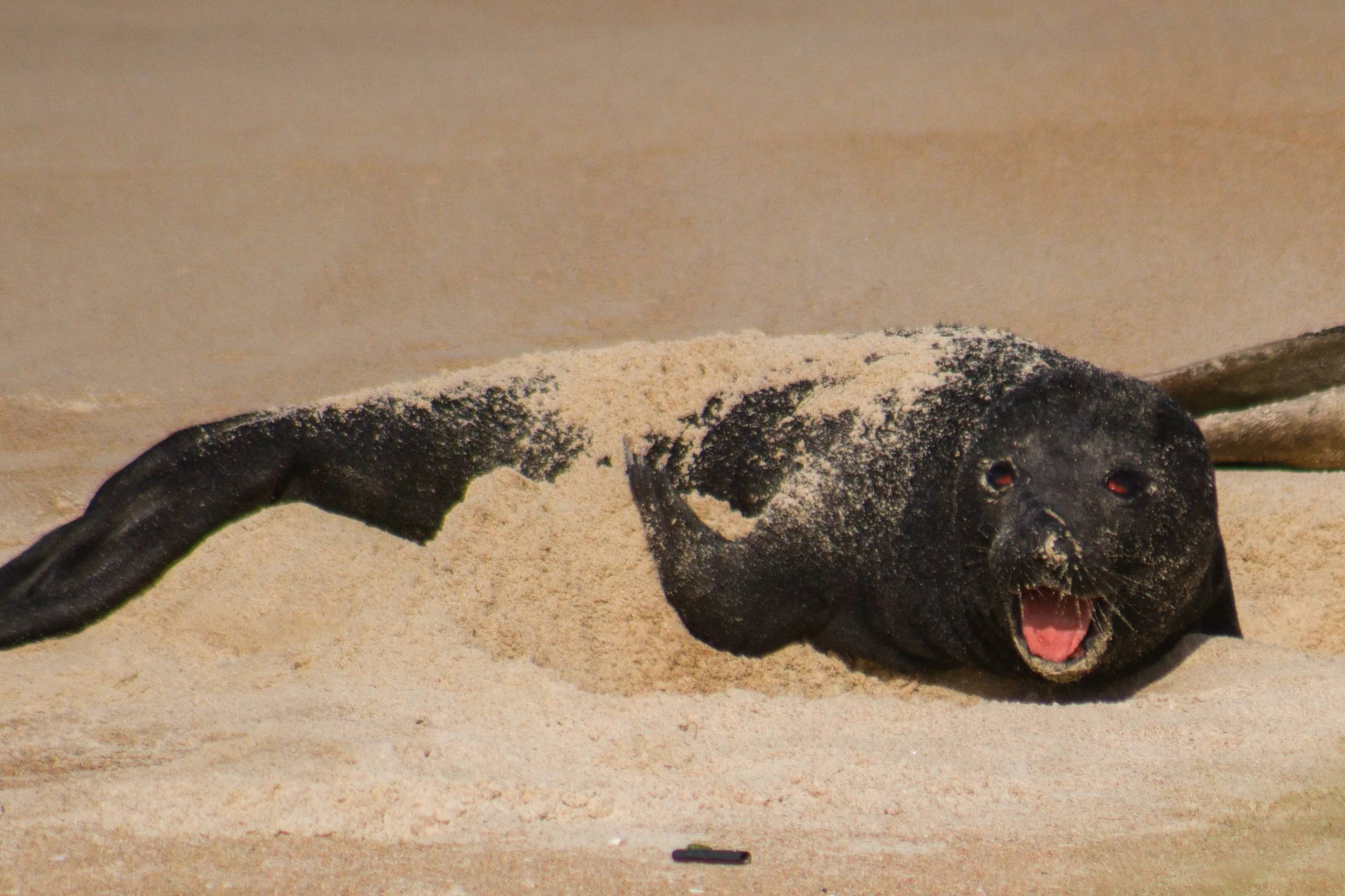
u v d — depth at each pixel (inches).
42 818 582.2
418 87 2452.0
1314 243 1627.7
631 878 535.5
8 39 2950.3
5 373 1381.6
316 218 1802.4
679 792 617.9
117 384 1359.5
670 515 844.6
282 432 958.4
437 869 543.8
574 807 601.0
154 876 537.6
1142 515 764.0
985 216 1743.4
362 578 898.1
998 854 552.1
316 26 3107.8
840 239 1686.8
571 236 1722.4
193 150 2098.9
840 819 588.1
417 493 946.7
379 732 679.7
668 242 1697.8
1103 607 762.8
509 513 909.2
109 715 716.0
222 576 908.0
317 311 1531.7
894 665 839.7
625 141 2076.8
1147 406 800.9
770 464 890.1
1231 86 2180.1
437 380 975.6
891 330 969.5
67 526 927.7
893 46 2608.3
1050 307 1489.9
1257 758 631.2
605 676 834.2
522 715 715.4
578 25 3031.5
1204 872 533.0
